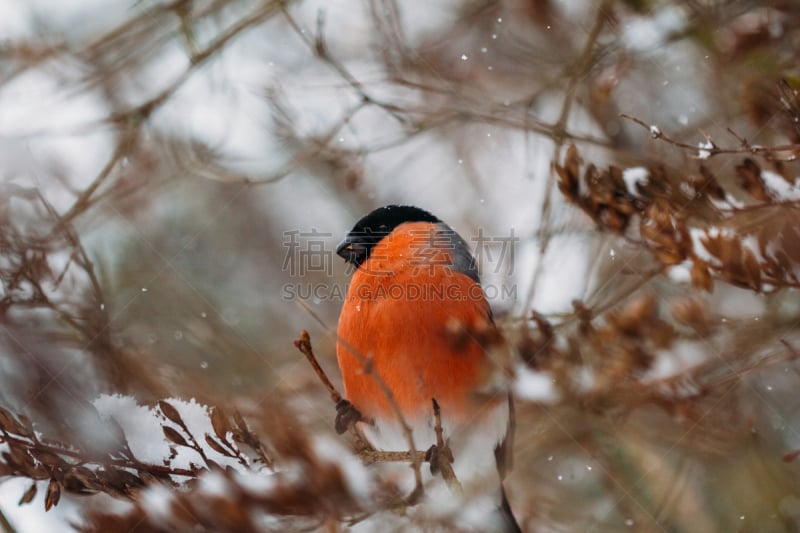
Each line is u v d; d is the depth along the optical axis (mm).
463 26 12469
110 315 11281
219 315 12875
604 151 11711
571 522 10312
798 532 9617
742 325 7996
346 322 9203
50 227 10414
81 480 7160
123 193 11672
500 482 9398
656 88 11648
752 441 9719
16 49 11859
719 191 7742
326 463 6996
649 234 7535
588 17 11906
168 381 10672
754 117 8836
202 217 13430
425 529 8352
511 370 7625
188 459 7281
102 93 12328
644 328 7328
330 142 11680
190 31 11812
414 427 9039
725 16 10359
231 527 6797
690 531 9883
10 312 9961
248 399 10555
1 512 8133
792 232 7375
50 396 7566
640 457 10148
